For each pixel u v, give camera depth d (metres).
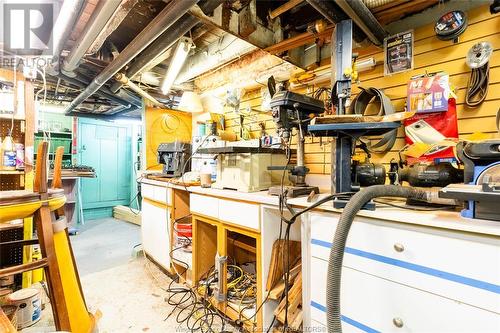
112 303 2.14
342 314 1.25
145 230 3.07
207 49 2.87
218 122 3.12
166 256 2.58
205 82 3.47
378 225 1.14
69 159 5.48
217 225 1.94
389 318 1.11
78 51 2.25
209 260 2.27
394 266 1.09
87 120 5.61
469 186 1.01
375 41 1.80
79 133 5.49
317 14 1.87
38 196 1.31
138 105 4.17
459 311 0.94
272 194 1.67
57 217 1.55
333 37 1.61
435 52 1.68
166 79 2.99
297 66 2.25
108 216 5.84
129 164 6.21
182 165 2.78
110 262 3.04
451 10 1.58
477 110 1.53
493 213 0.94
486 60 1.44
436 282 0.99
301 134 1.67
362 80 2.00
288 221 1.47
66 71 2.81
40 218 1.31
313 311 1.38
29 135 2.52
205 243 2.25
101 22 1.72
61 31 1.99
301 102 1.59
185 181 2.39
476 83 1.51
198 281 2.19
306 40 1.84
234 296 1.92
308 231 1.44
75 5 1.66
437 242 0.99
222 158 2.05
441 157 1.49
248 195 1.68
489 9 1.49
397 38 1.79
